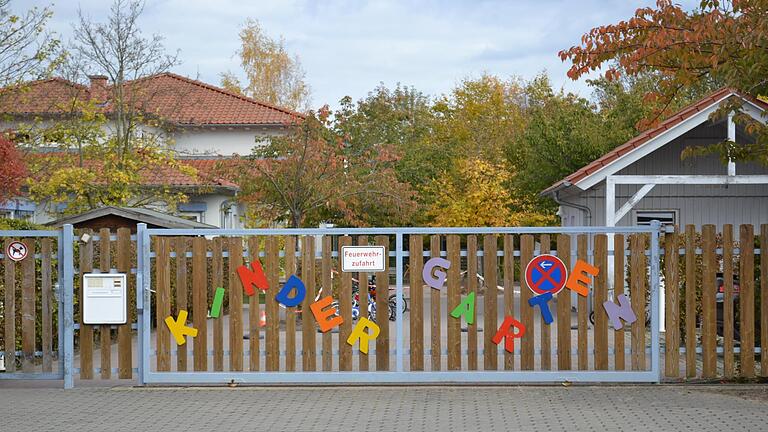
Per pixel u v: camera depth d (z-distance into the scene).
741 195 21.19
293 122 25.92
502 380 10.78
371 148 28.44
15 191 14.46
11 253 11.29
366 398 10.30
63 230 11.20
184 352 11.05
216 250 11.02
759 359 11.63
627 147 17.72
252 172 25.19
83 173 23.72
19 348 12.73
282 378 10.88
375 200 26.55
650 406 9.68
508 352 10.91
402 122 42.09
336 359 13.35
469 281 10.91
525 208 38.06
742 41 10.57
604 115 35.91
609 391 10.58
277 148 25.73
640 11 12.10
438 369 10.94
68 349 11.11
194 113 38.91
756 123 11.40
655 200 21.36
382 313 10.95
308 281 10.95
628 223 21.44
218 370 11.02
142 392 10.79
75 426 8.91
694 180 17.73
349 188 25.64
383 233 10.91
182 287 11.00
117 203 25.62
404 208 26.95
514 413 9.39
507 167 38.47
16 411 9.66
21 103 24.84
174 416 9.37
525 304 10.89
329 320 10.93
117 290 11.06
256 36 56.62
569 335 10.92
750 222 21.16
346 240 10.93
